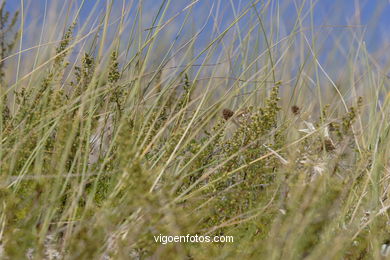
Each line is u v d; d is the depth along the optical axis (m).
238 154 2.05
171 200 1.78
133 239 1.74
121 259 1.70
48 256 1.77
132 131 2.04
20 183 1.94
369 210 2.04
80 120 2.04
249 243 1.82
